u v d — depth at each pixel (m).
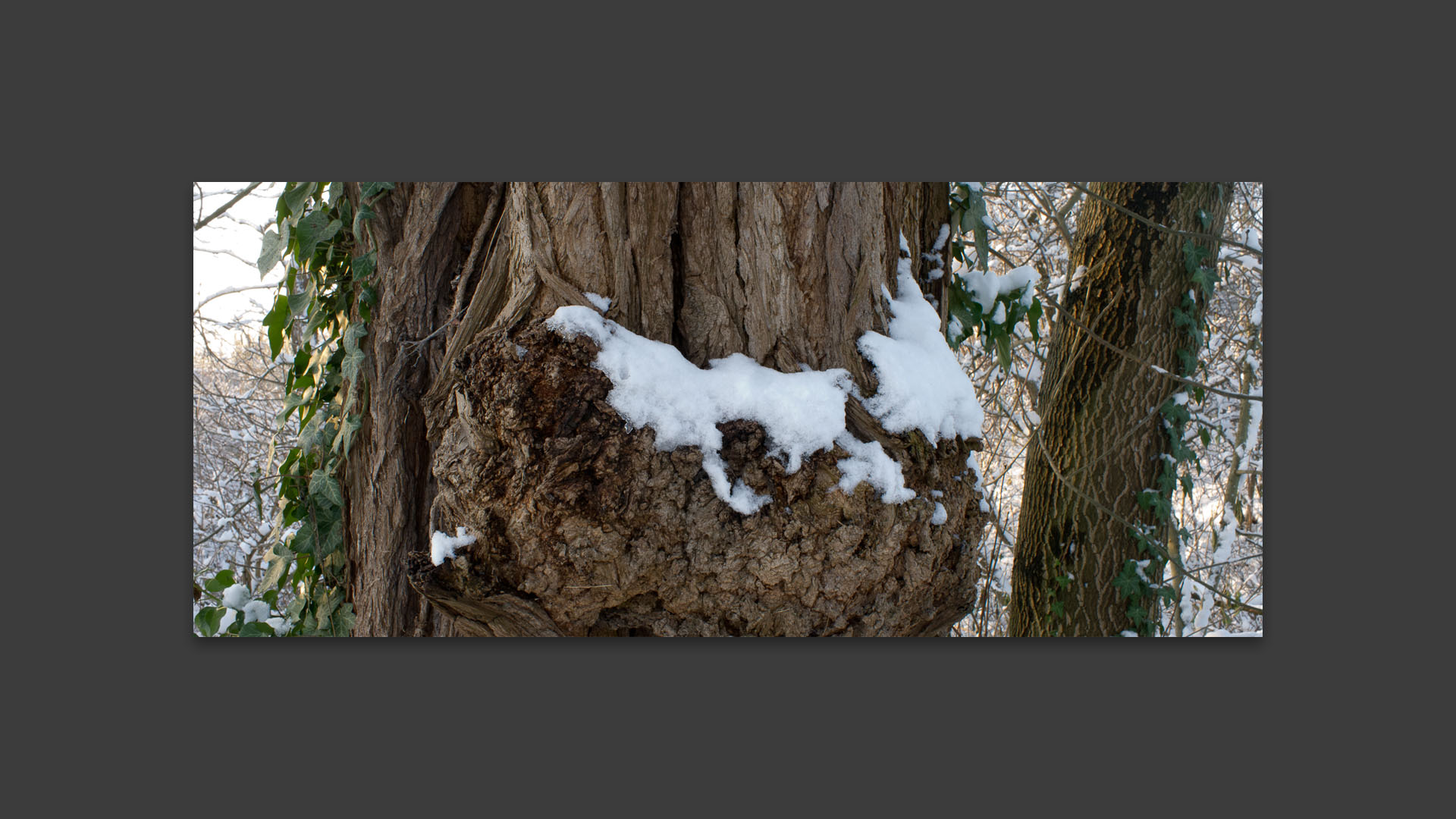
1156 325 2.59
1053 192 3.52
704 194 1.44
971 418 1.51
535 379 1.30
